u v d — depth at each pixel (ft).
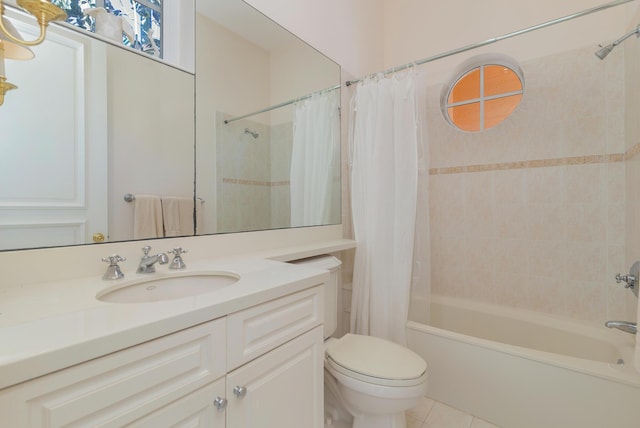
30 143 2.74
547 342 5.76
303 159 5.89
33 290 2.56
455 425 4.81
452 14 7.28
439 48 7.46
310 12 6.08
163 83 3.82
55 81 2.91
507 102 7.39
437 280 7.38
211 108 4.36
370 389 3.67
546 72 6.08
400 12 8.15
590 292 5.70
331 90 6.57
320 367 3.35
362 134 6.22
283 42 5.49
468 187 6.96
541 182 6.14
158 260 3.20
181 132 3.98
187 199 4.00
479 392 4.97
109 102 3.30
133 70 3.53
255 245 4.80
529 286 6.29
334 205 6.61
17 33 2.50
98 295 2.50
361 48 7.53
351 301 6.72
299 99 5.80
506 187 6.50
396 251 5.82
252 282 2.85
